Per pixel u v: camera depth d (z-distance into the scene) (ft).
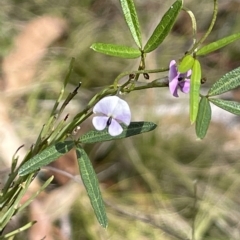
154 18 1.62
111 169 1.35
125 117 0.56
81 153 0.61
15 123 1.34
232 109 0.58
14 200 0.68
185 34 1.64
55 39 1.55
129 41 1.56
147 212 1.26
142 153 1.36
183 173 1.35
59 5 1.64
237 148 1.42
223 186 1.34
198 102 0.55
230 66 1.59
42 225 1.17
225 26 1.68
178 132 1.41
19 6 1.61
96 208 0.59
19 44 1.51
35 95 1.42
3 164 1.25
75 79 1.48
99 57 1.51
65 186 1.24
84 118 0.63
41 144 0.66
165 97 1.46
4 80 1.44
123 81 1.46
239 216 1.29
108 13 1.65
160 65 1.50
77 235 1.19
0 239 0.70
